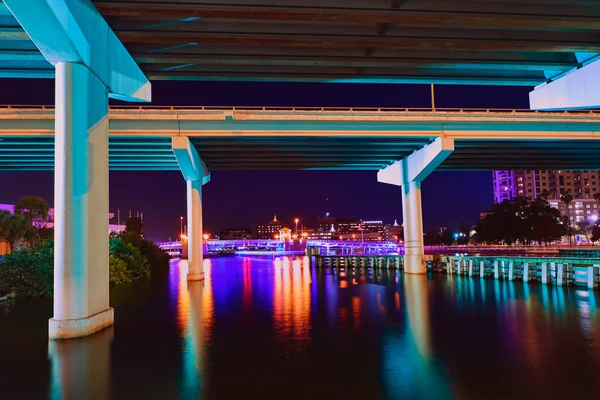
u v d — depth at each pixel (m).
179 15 17.91
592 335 14.20
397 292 27.30
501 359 11.58
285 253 119.44
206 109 32.28
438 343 13.51
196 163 36.78
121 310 21.11
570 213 169.75
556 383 9.61
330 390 9.45
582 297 23.08
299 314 19.33
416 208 40.56
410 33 21.20
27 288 26.22
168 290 30.48
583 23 19.69
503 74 27.78
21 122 30.09
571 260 32.12
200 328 16.41
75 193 14.98
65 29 14.02
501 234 82.00
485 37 21.69
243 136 32.81
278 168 46.09
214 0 17.38
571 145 37.09
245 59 23.45
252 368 11.16
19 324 17.67
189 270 39.00
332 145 36.50
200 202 40.59
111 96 20.41
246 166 45.06
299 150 38.00
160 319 18.44
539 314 18.20
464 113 34.03
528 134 34.59
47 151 34.91
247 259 94.44
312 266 59.38
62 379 10.56
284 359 11.94
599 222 127.56
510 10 18.89
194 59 23.02
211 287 32.41
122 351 13.04
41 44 14.48
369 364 11.33
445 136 34.09
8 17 18.69
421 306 21.11
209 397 9.20
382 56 24.19
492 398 8.80
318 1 17.97
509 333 14.71
